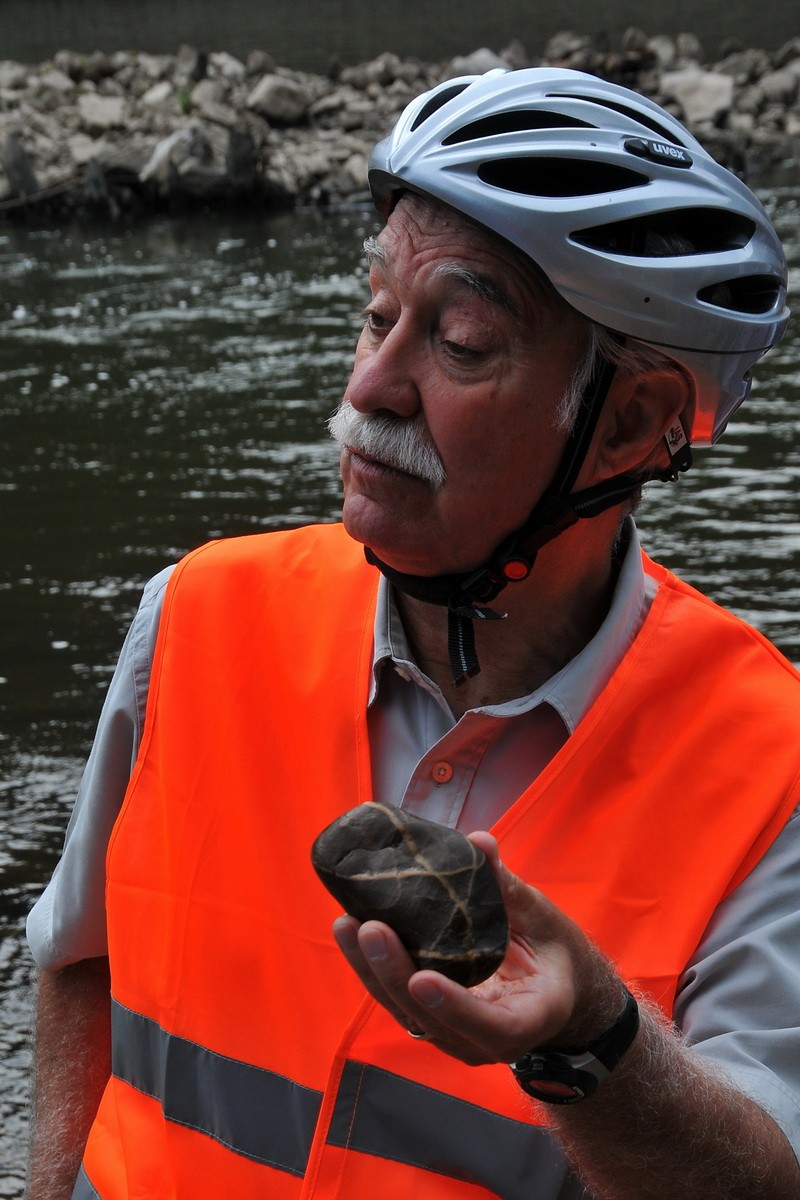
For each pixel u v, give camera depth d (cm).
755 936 126
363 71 2228
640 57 2284
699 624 140
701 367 132
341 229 1487
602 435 131
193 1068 138
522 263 124
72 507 651
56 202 1655
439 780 136
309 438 742
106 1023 158
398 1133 129
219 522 621
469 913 100
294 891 136
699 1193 117
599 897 129
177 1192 138
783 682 139
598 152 127
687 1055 117
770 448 683
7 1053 296
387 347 128
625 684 136
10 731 436
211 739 143
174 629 148
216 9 4084
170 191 1656
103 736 152
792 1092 122
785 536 563
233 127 1886
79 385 876
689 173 131
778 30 2870
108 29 3566
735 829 130
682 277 126
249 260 1309
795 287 1034
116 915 145
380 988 100
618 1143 115
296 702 141
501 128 129
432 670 141
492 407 125
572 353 127
